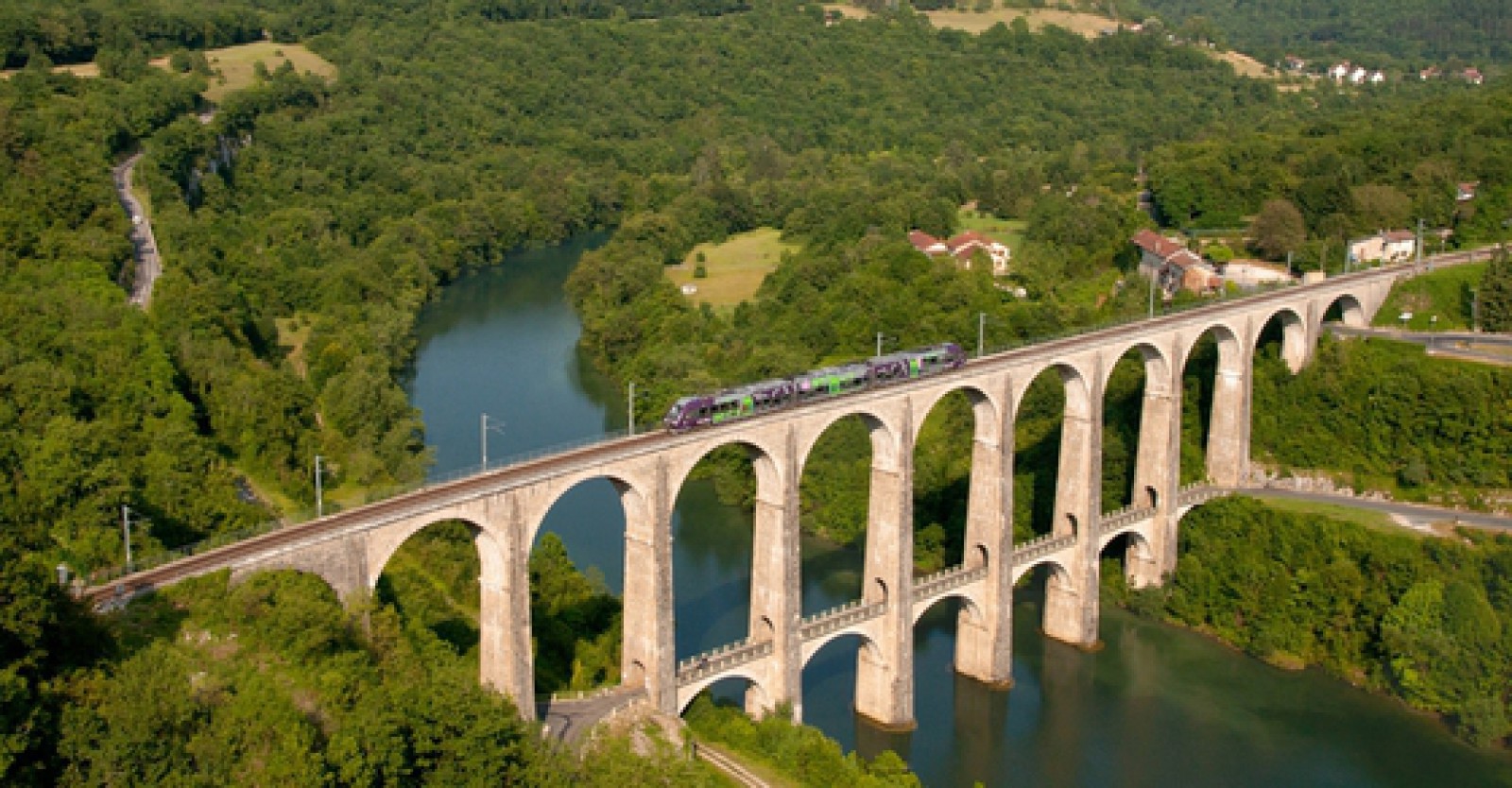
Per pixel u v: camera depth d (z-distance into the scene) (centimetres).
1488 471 15300
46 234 18262
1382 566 14225
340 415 16988
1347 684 14038
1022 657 14475
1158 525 15650
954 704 13288
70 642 7919
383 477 15438
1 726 7106
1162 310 17688
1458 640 13325
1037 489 16925
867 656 12756
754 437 11269
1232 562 15212
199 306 17638
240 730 7850
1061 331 19975
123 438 12900
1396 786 12062
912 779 10731
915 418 12481
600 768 8938
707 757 10625
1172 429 15450
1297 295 16912
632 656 11075
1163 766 12238
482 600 10012
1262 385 17200
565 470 10031
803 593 15512
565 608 12888
